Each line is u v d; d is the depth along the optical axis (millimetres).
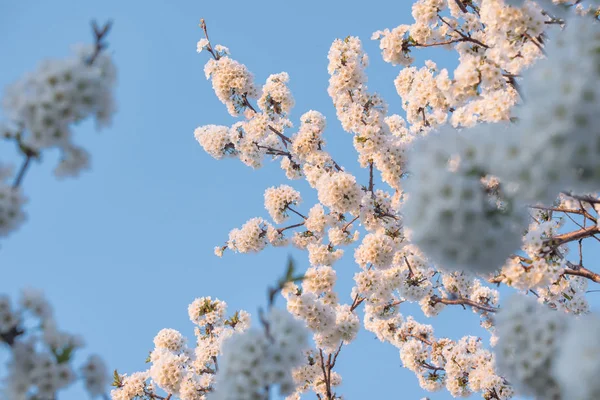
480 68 6887
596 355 2809
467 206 2891
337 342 9359
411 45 9352
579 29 2975
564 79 2838
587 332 2916
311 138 10727
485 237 3000
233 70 11195
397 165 9602
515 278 7090
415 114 8992
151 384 10148
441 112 7953
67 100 3289
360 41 10258
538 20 6559
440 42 9148
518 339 3432
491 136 3117
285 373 3369
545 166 2881
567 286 8008
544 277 7062
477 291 10578
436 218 2953
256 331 3449
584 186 2953
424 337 12148
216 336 10117
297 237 11055
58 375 3291
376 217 9969
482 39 8562
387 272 9953
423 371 11719
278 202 10766
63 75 3320
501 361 3545
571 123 2781
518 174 2994
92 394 3439
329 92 10406
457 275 10297
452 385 10969
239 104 11523
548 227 7926
